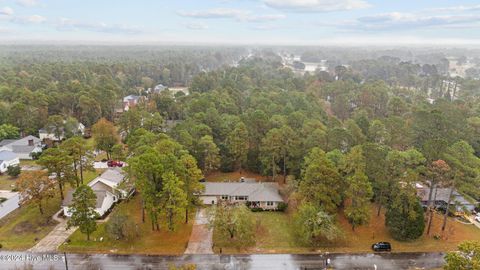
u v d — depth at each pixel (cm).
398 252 4341
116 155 6962
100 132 7662
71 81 12850
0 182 6412
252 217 4819
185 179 4816
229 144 6850
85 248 4316
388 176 4838
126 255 4212
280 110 8862
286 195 5569
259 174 6856
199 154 6488
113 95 10912
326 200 4647
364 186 4475
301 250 4372
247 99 11088
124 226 4469
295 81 14750
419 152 5794
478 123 7438
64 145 5778
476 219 5162
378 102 11088
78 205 4278
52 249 4291
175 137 6981
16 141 8075
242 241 4509
